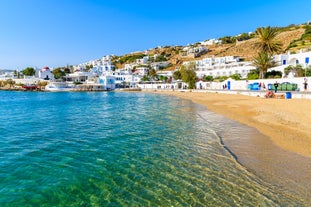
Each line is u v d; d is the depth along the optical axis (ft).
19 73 513.86
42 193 29.32
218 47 626.64
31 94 300.40
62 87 379.96
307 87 138.72
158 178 32.91
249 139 50.49
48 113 105.81
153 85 395.55
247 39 609.83
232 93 196.65
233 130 59.72
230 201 26.20
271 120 68.54
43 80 419.33
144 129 65.46
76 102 170.81
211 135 55.93
